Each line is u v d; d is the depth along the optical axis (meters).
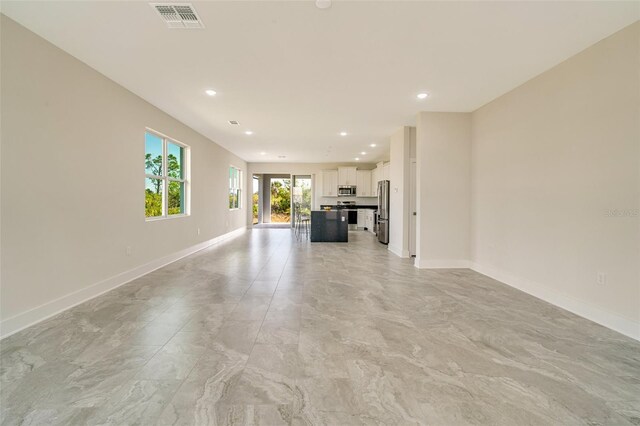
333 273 4.44
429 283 3.93
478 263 4.59
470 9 2.20
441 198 4.80
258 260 5.37
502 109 4.00
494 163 4.19
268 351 2.13
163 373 1.85
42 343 2.22
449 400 1.62
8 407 1.54
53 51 2.74
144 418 1.47
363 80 3.49
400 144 5.81
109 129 3.52
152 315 2.78
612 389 1.72
